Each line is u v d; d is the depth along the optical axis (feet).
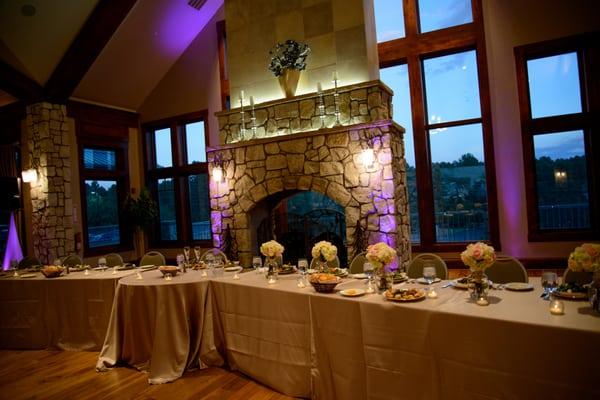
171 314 12.05
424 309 7.75
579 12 19.42
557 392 6.28
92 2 21.68
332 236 21.43
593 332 5.95
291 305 10.20
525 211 20.62
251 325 11.26
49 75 23.40
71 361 13.53
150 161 30.01
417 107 22.76
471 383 7.18
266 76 21.16
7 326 15.34
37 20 20.76
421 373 7.82
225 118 21.98
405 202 19.54
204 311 12.33
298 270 12.22
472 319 7.14
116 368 12.75
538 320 6.60
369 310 8.57
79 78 23.95
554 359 6.30
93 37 22.50
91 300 14.42
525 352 6.57
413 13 22.74
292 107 19.95
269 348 10.74
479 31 21.39
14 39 21.06
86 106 26.21
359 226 18.08
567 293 7.78
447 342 7.46
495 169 21.25
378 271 9.44
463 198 22.58
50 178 23.58
